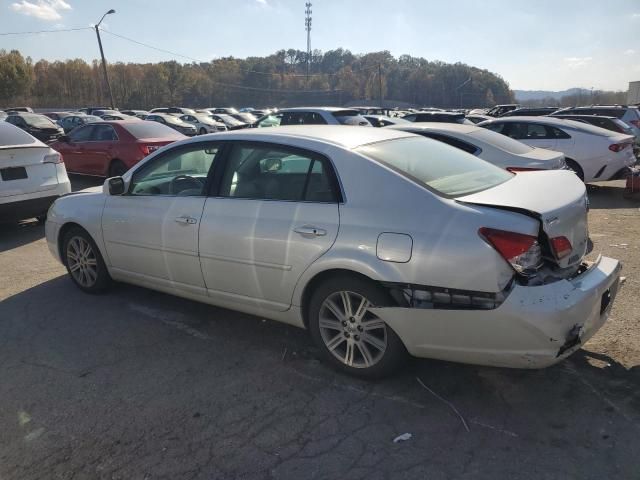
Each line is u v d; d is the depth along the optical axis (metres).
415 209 3.04
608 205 9.21
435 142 4.11
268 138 3.76
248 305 3.83
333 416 3.04
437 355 3.08
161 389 3.37
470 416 3.00
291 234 3.42
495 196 3.10
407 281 2.99
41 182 7.47
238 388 3.37
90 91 100.00
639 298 4.55
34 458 2.73
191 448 2.78
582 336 2.91
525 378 3.36
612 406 3.02
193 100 110.69
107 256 4.77
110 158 11.48
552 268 2.95
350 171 3.31
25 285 5.45
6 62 83.44
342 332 3.40
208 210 3.90
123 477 2.58
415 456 2.67
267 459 2.68
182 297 4.46
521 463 2.59
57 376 3.56
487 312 2.80
